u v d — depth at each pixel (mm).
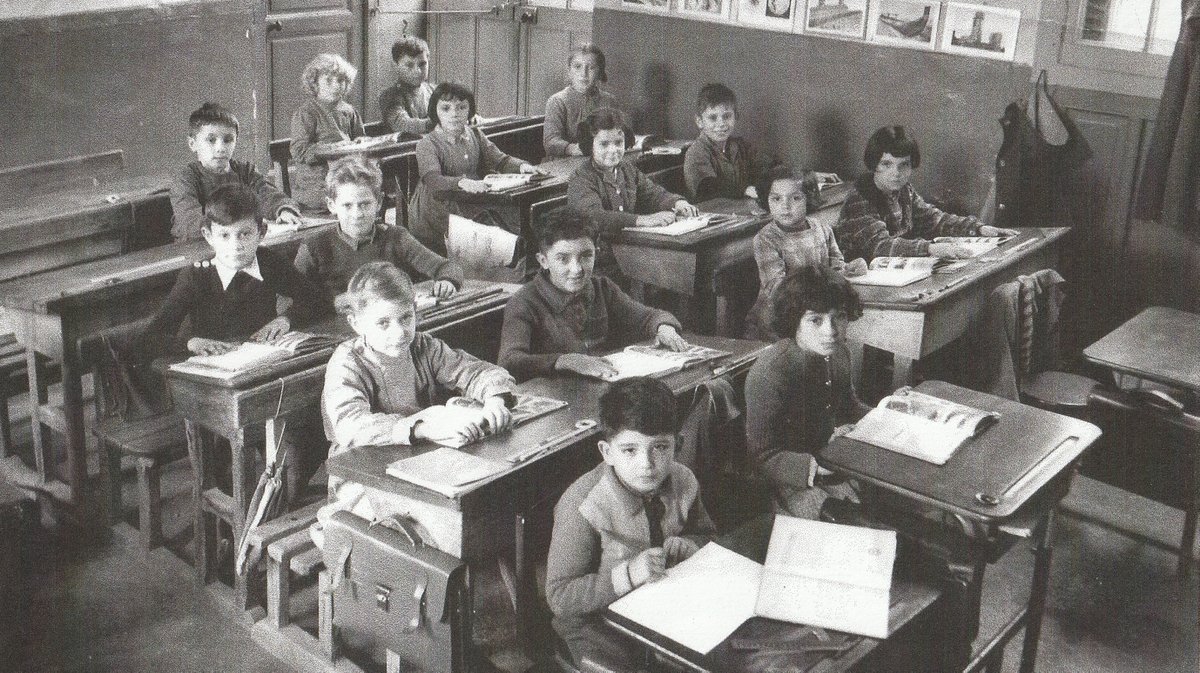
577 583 2498
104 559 3725
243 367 3270
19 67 5125
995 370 4117
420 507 2807
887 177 4918
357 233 4102
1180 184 4941
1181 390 4113
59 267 4855
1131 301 5363
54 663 3180
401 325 3129
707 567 2307
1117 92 5258
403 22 7945
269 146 6156
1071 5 5324
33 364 3893
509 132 6609
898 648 2146
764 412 3203
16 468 4117
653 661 2213
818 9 6219
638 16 6988
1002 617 3551
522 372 3525
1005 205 5512
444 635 2584
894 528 2502
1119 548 4012
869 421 2877
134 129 5637
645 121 7109
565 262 3641
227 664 3232
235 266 3742
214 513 3457
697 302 5051
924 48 5875
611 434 2520
